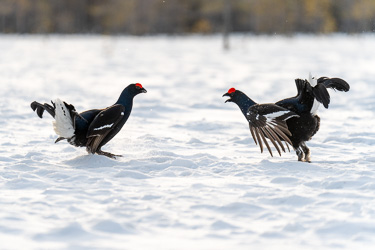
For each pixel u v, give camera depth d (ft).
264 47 290.35
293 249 20.42
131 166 35.45
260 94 91.09
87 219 23.76
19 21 465.06
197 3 502.38
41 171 33.58
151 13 481.87
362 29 489.67
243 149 43.04
